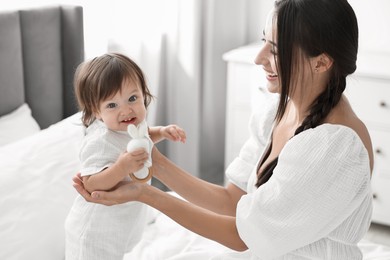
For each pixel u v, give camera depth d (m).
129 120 1.35
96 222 1.40
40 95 2.48
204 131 3.63
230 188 1.62
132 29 2.96
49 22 2.46
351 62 1.25
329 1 1.20
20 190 1.70
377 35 3.19
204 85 3.49
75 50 2.55
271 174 1.40
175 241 1.80
